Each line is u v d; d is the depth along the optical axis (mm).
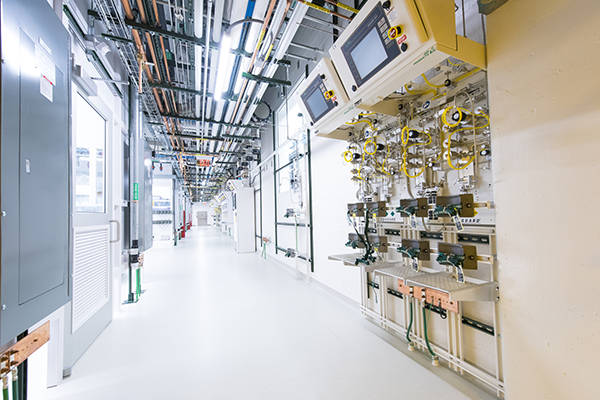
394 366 1939
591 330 1070
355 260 2350
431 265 2135
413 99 2121
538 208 1242
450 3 1366
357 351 2150
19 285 938
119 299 3100
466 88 1754
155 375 1881
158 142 7066
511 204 1356
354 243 2520
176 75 4031
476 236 1750
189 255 7430
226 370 1925
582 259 1096
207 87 3852
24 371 1104
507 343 1379
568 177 1135
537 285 1247
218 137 6074
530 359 1277
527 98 1278
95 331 2434
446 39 1336
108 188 2795
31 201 1021
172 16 2814
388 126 2402
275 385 1749
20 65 948
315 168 4070
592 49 1062
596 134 1052
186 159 8547
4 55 852
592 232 1065
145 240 5324
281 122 5840
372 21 1533
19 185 941
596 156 1052
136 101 3604
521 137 1307
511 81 1347
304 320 2771
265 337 2408
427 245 1878
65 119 1304
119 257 3131
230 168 11414
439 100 1897
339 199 3432
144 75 3293
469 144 1779
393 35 1396
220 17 2080
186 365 1995
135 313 3055
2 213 845
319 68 2080
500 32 1391
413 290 1891
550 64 1191
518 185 1324
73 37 2125
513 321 1351
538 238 1243
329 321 2736
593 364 1066
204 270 5367
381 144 2379
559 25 1161
